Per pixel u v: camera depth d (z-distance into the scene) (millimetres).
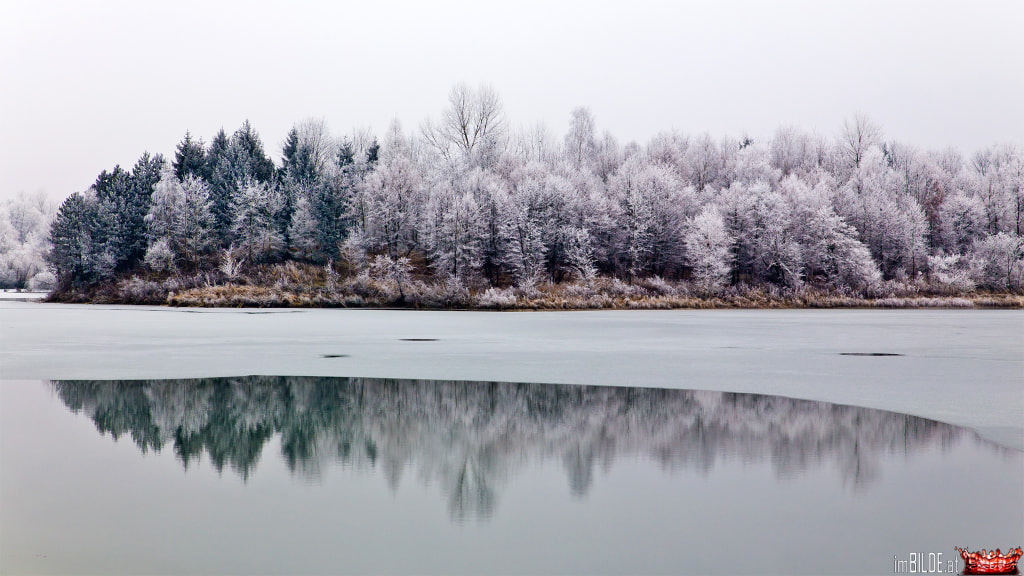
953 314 63688
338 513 8906
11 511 8906
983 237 97125
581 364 23375
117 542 7926
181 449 12047
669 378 20203
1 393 17266
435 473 10648
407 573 7145
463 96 109500
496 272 86875
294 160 115062
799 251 87562
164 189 94438
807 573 7191
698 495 9578
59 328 39094
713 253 82500
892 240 94312
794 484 10039
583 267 83125
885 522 8547
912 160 112562
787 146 120000
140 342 30656
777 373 21234
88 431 13281
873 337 34688
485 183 88500
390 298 74562
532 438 12820
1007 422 14070
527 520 8664
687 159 114000
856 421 14203
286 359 24500
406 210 93125
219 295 77125
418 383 19141
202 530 8305
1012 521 8547
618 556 7598
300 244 92688
